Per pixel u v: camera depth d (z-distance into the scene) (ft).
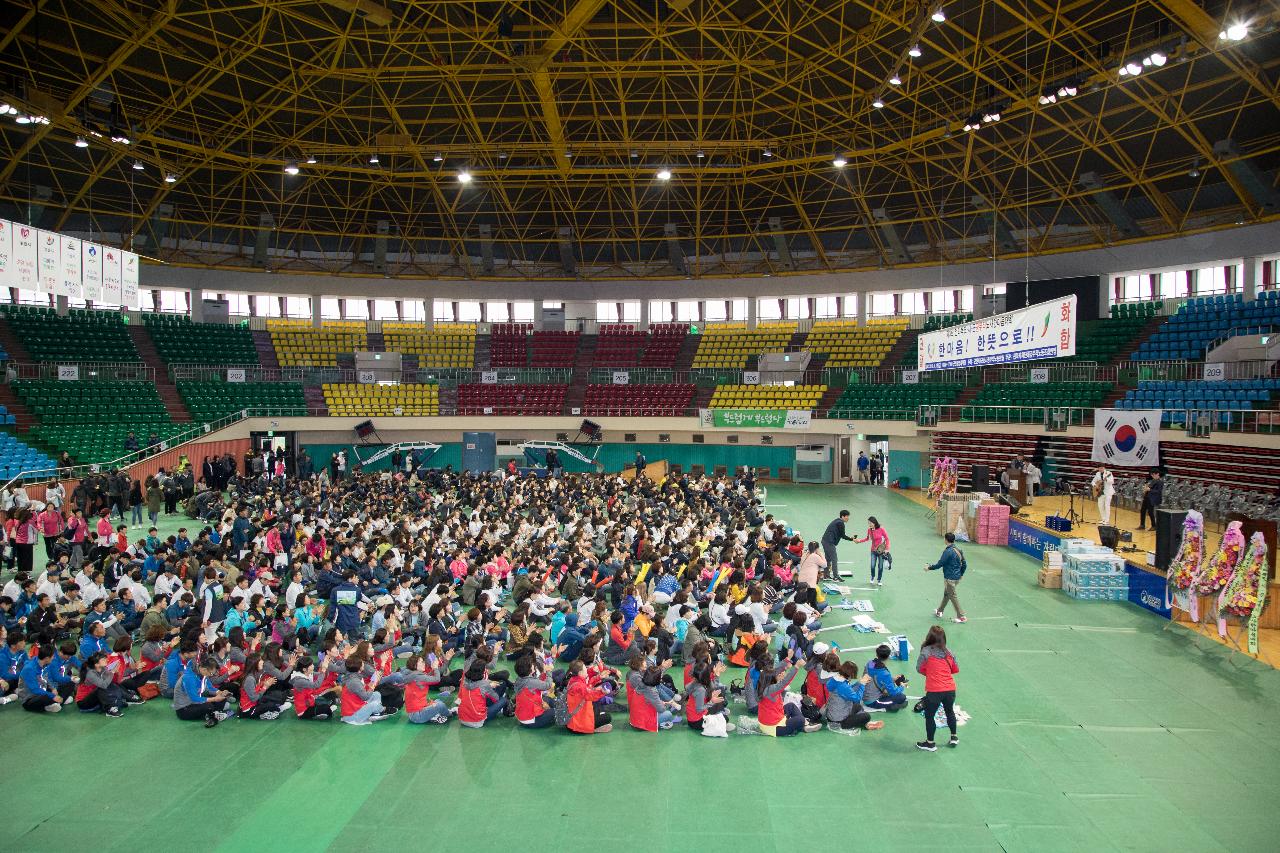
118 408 124.47
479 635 43.62
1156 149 115.55
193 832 28.50
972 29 92.63
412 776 32.96
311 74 104.22
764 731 37.01
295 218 155.43
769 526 72.33
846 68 105.91
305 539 64.85
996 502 86.28
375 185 146.82
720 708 38.01
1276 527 54.39
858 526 94.53
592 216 161.68
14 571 66.74
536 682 37.88
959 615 55.11
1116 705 40.34
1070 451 106.42
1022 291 146.20
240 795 31.30
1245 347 105.91
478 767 33.83
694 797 31.17
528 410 151.64
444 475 118.73
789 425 141.49
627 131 119.44
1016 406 116.47
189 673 38.86
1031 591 63.31
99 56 97.09
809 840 28.07
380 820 29.35
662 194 152.66
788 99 115.65
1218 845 27.84
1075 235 139.23
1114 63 92.12
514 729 37.96
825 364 159.43
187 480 101.09
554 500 89.56
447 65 100.63
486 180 146.00
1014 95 99.35
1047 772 33.19
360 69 102.42
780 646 46.21
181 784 32.17
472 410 150.00
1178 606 53.98
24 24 81.76
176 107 103.24
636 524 73.61
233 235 158.51
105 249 69.26
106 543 66.44
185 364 145.18
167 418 127.03
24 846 27.58
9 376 122.21
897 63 91.25
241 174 137.18
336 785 32.14
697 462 150.00
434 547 61.93
